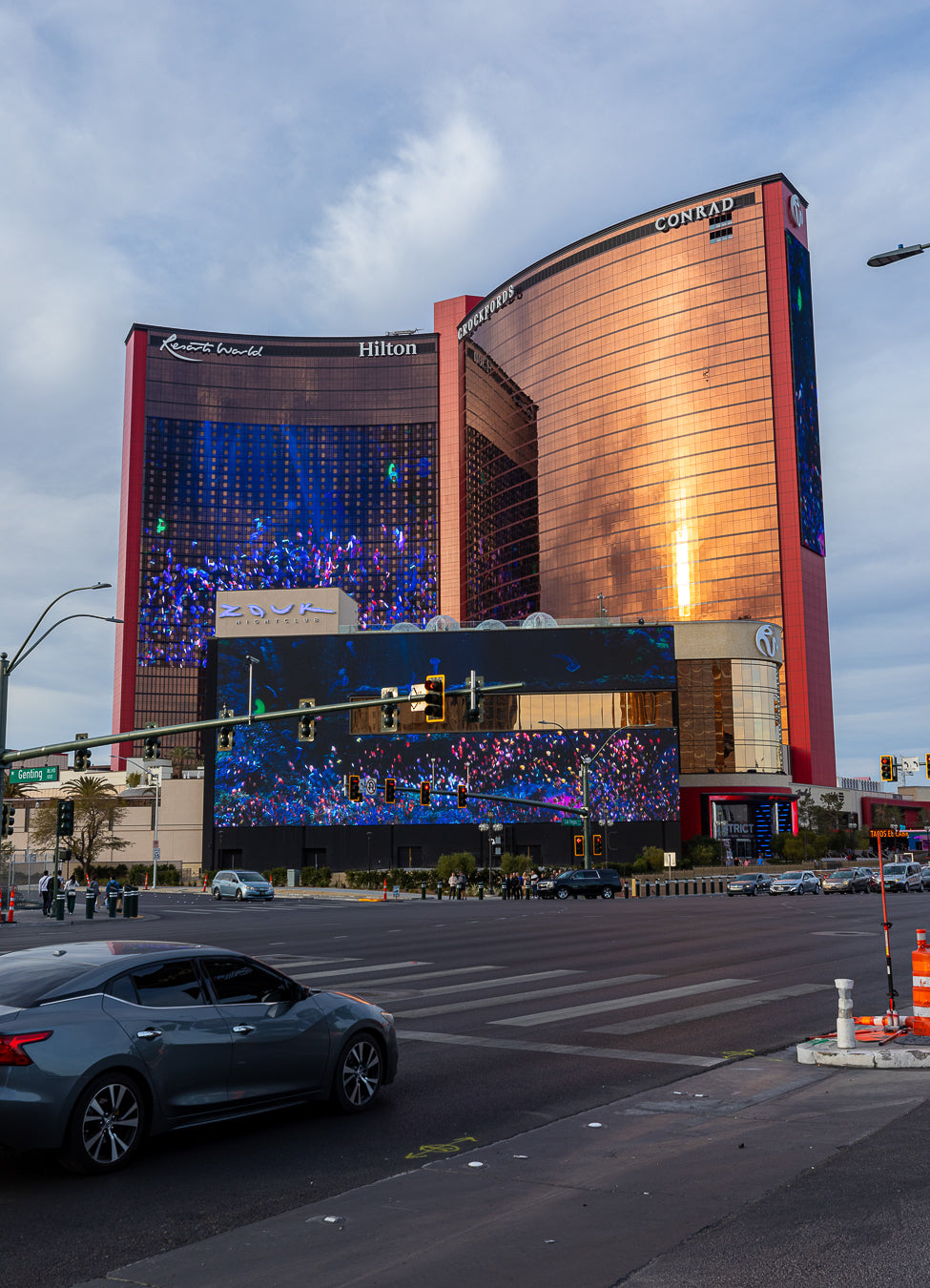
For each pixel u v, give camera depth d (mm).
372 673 94188
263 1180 7102
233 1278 5418
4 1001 7355
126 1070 7418
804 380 165125
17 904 52688
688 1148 7730
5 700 35375
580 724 92125
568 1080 10172
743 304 166875
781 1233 5848
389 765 92562
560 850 89562
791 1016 13664
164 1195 6805
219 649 96000
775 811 109562
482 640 93938
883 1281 5133
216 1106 7910
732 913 37031
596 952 22188
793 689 151500
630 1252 5645
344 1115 8898
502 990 16406
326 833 92562
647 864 82688
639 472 173375
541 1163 7422
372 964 20203
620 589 172625
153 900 62906
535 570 191500
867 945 22953
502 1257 5613
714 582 161250
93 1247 5875
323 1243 5895
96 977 7629
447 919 36188
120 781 112188
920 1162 7090
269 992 8609
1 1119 6758
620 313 181000
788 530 156625
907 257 19016
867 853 117625
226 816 93312
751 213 168750
